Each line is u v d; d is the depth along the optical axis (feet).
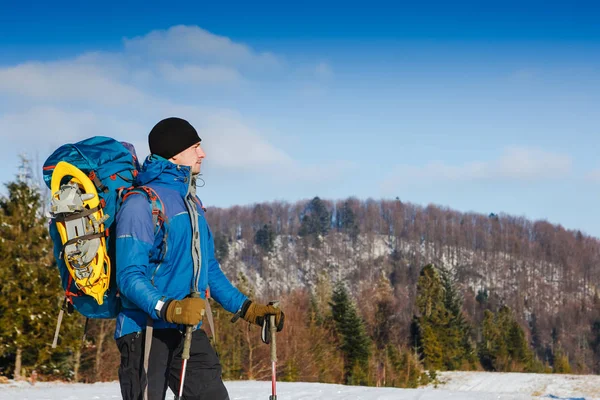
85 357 87.15
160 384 9.36
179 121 10.11
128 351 9.43
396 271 538.06
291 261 577.43
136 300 8.89
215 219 628.69
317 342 135.85
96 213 9.21
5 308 69.51
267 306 10.45
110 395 33.71
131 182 9.75
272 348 10.17
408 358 157.38
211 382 9.60
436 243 598.75
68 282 9.60
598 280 538.06
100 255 9.17
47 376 74.54
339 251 592.19
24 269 70.95
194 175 10.28
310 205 647.15
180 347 9.49
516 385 145.07
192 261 9.62
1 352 69.00
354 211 643.86
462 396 34.27
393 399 32.12
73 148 9.52
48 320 71.82
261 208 640.58
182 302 8.77
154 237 9.37
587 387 126.93
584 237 604.90
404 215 633.61
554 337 399.65
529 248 586.86
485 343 244.83
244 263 574.97
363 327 161.38
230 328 104.53
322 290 230.27
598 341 373.40
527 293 510.99
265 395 33.42
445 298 263.70
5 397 32.60
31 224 74.33
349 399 31.81
